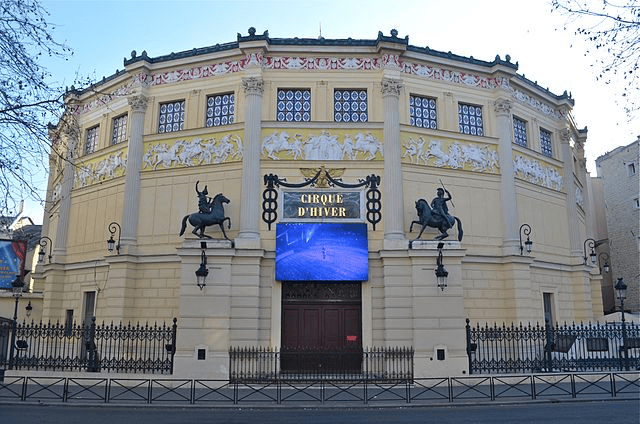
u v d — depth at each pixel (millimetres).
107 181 28375
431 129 26281
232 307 22094
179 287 24969
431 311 21844
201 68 27172
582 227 34906
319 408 16125
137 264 25812
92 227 28641
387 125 25250
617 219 44656
